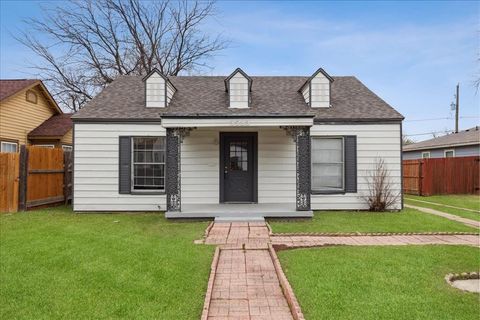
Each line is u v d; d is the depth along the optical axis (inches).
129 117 439.2
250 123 368.8
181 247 256.4
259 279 196.9
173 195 378.0
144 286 178.4
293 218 374.0
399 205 446.3
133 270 202.1
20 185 427.2
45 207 472.1
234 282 192.1
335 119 440.5
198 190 451.2
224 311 155.6
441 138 996.6
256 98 482.6
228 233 311.0
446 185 676.1
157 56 1021.2
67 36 908.0
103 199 441.4
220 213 374.0
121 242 268.7
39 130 698.8
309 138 380.5
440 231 317.7
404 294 167.5
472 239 287.7
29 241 268.8
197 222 368.5
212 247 258.4
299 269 204.7
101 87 965.2
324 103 461.4
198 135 452.8
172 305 157.9
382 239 287.9
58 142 699.4
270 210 385.1
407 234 306.3
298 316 144.2
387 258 225.5
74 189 438.9
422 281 184.4
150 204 444.5
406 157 1085.8
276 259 225.3
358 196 446.9
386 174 444.5
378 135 445.7
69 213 427.2
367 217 394.9
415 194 677.9
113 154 442.3
